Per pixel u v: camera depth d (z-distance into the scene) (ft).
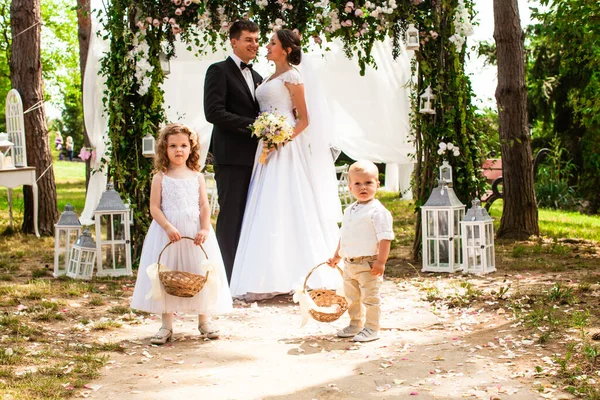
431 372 12.94
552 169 63.62
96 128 36.50
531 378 12.39
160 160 16.14
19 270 25.45
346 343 15.46
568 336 14.89
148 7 24.77
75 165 104.78
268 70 37.40
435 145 26.21
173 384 12.38
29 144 35.83
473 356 13.94
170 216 15.83
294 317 18.45
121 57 25.00
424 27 25.52
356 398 11.56
